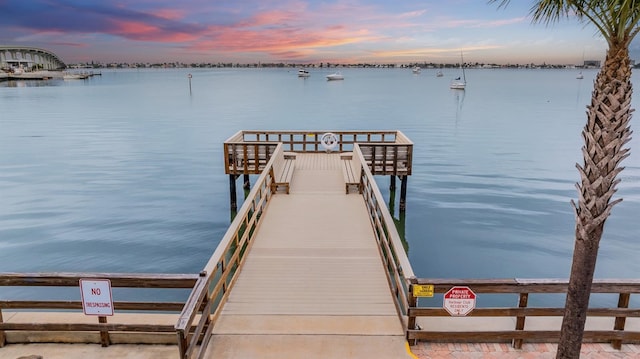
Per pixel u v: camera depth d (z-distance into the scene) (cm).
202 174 2028
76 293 962
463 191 1783
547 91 8456
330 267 702
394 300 586
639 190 1775
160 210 1516
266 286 636
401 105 5238
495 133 3170
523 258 1150
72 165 2195
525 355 471
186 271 1053
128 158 2358
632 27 313
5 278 449
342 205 1048
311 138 3025
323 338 501
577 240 371
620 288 461
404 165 1462
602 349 479
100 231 1317
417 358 466
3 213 1485
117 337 483
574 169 2130
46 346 481
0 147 2630
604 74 330
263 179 960
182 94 7325
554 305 909
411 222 1427
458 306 472
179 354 434
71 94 7150
